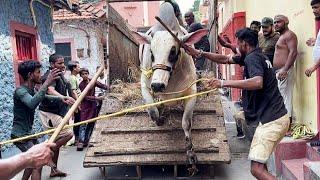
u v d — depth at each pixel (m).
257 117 4.64
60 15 17.58
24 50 9.08
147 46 5.95
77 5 11.79
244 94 4.74
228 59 5.39
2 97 7.54
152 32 5.97
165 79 5.12
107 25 8.15
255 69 4.39
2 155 7.41
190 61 5.95
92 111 8.93
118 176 6.72
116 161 6.33
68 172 7.09
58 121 6.43
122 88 7.69
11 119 7.85
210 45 9.21
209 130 6.65
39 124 8.88
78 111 8.89
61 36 18.17
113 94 7.51
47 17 10.46
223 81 4.41
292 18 7.50
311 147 5.85
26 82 5.52
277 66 6.66
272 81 4.56
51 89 6.25
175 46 5.32
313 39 5.65
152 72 5.32
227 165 7.15
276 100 4.56
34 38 9.41
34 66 5.45
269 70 4.55
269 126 4.53
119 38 9.22
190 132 6.27
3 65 7.64
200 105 7.06
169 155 6.34
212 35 8.77
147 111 6.74
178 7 6.84
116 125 6.92
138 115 7.03
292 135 6.48
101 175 6.84
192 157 6.13
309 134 6.25
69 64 9.41
